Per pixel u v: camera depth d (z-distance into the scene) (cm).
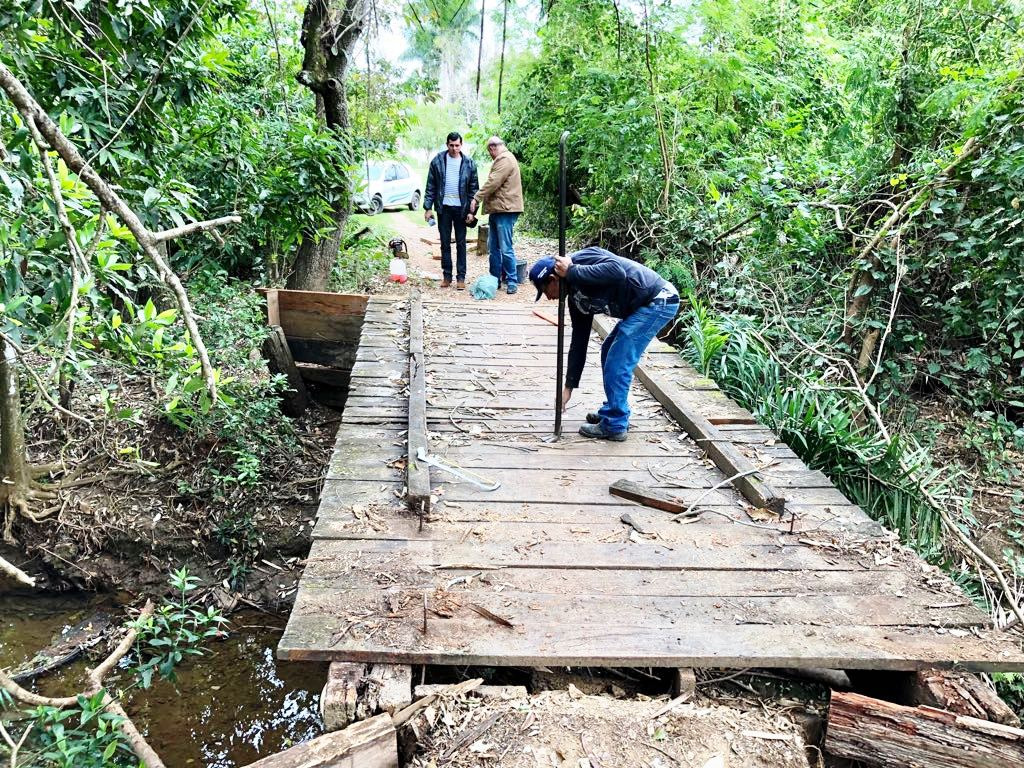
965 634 262
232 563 504
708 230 777
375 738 211
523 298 828
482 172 1836
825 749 242
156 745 370
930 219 600
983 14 648
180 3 383
